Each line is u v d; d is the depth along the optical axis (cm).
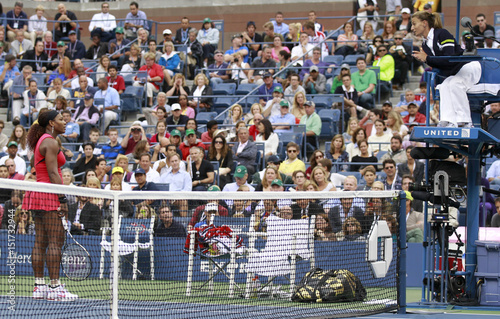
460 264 3128
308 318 2502
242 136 5069
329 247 2942
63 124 2877
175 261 2869
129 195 2394
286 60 7000
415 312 2723
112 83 6600
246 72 7019
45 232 2622
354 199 3002
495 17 7588
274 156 5153
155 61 7144
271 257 2883
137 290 2777
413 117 5725
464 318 2533
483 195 3469
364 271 2962
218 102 6438
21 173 5056
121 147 5403
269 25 7800
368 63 6800
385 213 2912
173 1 9462
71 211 2825
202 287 2948
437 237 2917
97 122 6134
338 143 5119
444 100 2847
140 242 2955
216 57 7250
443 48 2816
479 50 2934
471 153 2950
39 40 8106
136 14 8356
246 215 3106
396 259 2862
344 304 2802
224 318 2448
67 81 7050
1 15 8525
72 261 2703
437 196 2855
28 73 6956
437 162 2912
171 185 4597
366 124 5566
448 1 8412
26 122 6631
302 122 5656
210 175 4762
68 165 5375
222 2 9319
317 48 6656
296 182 4312
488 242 2914
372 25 7469
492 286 2895
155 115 6106
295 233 2905
